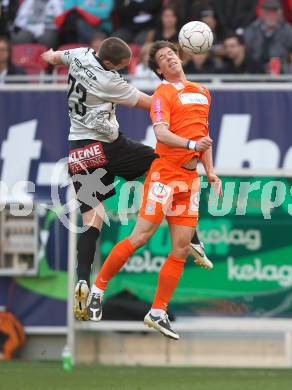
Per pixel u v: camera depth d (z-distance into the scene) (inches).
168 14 1494.8
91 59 979.3
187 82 992.9
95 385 1085.8
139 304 1282.0
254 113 1385.3
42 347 1368.1
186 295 1282.0
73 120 999.6
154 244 1282.0
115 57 970.7
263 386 1077.1
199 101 987.9
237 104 1387.8
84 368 1252.5
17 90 1409.9
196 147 951.6
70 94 992.2
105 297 1283.2
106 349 1299.2
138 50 1550.2
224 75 1414.9
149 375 1186.0
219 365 1295.5
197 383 1106.1
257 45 1526.8
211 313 1282.0
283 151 1382.9
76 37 1600.6
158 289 1011.9
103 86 973.2
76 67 984.3
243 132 1386.6
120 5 1600.6
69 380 1129.4
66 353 1251.2
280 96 1386.6
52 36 1600.6
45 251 1362.0
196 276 1282.0
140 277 1283.2
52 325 1353.3
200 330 1279.5
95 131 989.2
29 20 1631.4
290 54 1521.9
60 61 996.6
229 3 1577.3
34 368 1252.5
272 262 1284.4
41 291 1358.3
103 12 1595.7
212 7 1571.1
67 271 1358.3
